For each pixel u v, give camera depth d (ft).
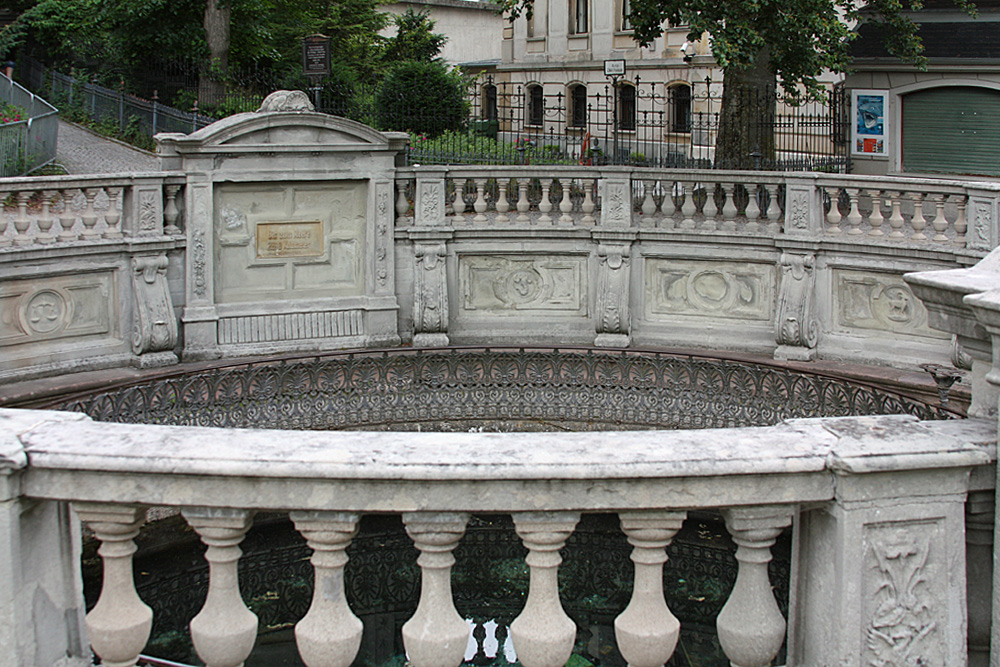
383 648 27.30
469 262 49.21
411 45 126.41
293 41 106.73
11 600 9.81
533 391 41.86
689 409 40.32
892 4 61.52
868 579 9.92
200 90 85.20
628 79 103.50
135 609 10.43
